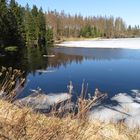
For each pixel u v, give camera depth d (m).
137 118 10.72
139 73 26.38
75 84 20.77
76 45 77.31
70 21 125.94
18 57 43.00
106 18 140.75
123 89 18.84
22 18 75.50
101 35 135.62
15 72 3.94
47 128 3.15
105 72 27.39
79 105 3.30
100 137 5.52
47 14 118.62
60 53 51.44
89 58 42.31
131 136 6.61
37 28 79.44
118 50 58.59
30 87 18.62
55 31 116.44
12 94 3.87
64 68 30.78
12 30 60.03
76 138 3.23
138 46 70.38
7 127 3.05
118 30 143.00
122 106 12.99
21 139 2.93
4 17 58.22
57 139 3.09
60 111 3.44
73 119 3.33
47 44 82.69
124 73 26.52
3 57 42.59
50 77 24.16
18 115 3.49
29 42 76.12
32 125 3.20
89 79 23.20
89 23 134.75
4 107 3.61
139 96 16.44
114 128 6.59
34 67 31.48
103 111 11.44
